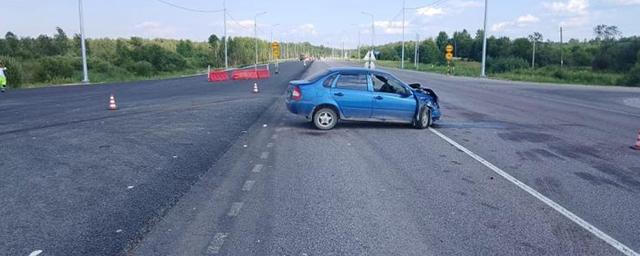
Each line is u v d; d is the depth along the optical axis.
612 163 9.47
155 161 8.95
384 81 13.45
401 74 57.06
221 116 15.93
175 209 6.22
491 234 5.56
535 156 10.00
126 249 4.97
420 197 6.93
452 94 27.41
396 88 13.45
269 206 6.42
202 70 74.25
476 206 6.56
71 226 5.57
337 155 9.81
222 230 5.55
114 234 5.36
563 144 11.54
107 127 13.22
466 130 13.51
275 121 14.98
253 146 10.69
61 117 15.47
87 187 7.16
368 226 5.75
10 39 61.34
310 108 13.14
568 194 7.22
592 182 7.95
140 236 5.32
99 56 68.69
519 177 8.18
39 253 4.84
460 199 6.87
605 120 16.69
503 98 25.36
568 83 46.53
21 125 13.57
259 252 4.97
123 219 5.82
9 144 10.59
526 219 6.08
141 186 7.24
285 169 8.52
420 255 4.96
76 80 42.75
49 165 8.56
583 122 15.90
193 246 5.09
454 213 6.26
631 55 71.38
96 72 50.62
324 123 13.21
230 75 50.16
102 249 4.96
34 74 40.88
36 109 18.05
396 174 8.26
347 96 13.13
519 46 96.75
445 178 8.03
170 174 7.98
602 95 30.09
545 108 20.44
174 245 5.10
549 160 9.62
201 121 14.64
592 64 79.75
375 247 5.14
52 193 6.83
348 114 13.27
